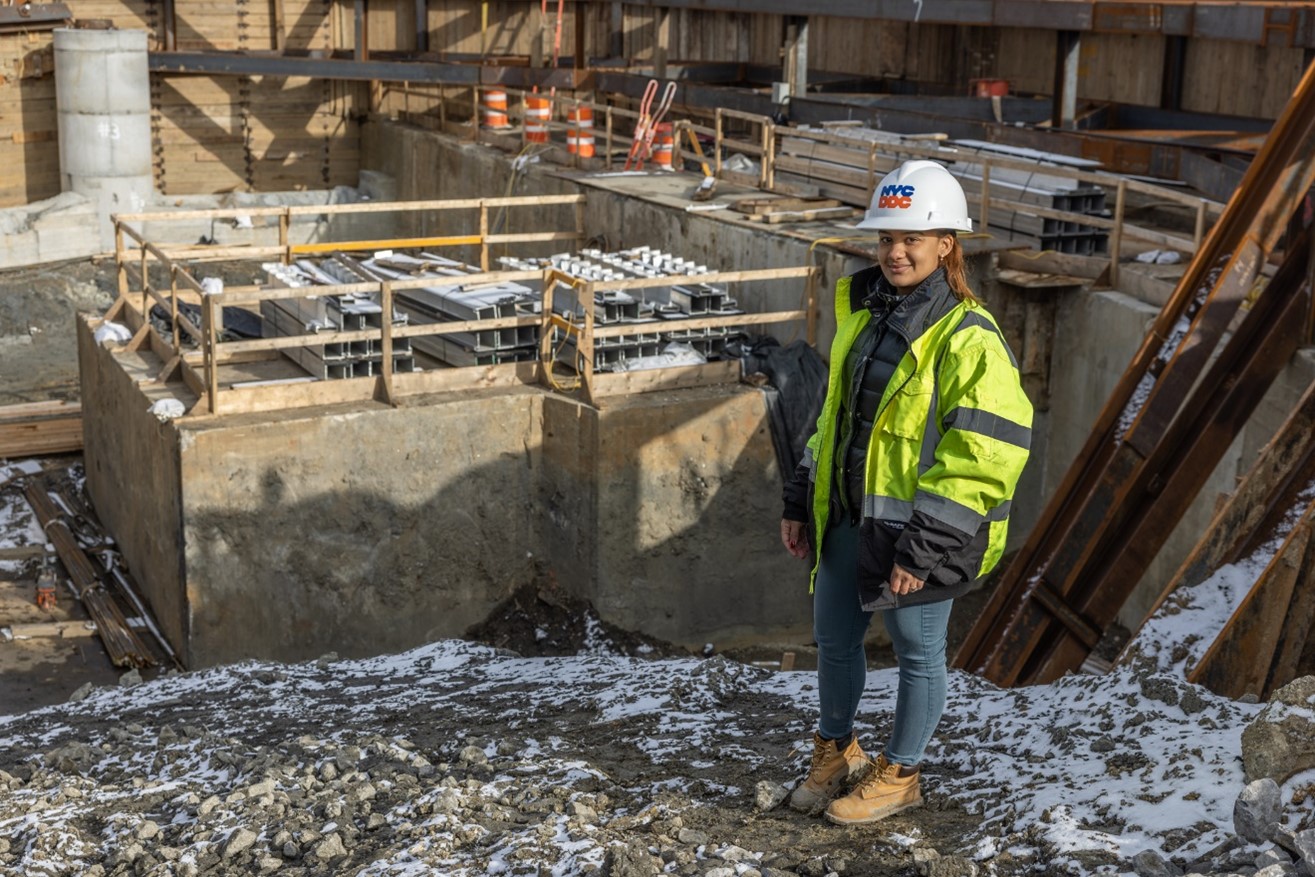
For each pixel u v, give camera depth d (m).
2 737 8.09
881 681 6.60
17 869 4.71
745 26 29.12
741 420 12.90
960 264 3.94
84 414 15.37
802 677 7.06
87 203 24.42
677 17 29.08
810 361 13.41
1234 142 15.35
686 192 17.64
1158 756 4.34
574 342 13.37
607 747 5.89
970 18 17.62
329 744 6.11
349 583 12.34
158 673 12.03
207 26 27.61
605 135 21.41
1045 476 13.93
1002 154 15.26
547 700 7.35
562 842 4.29
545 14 28.39
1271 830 3.62
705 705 6.60
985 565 3.97
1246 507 5.85
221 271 24.84
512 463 12.85
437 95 28.22
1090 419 13.21
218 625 11.93
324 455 12.02
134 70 24.58
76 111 24.44
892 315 3.90
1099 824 4.02
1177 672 5.21
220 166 27.92
